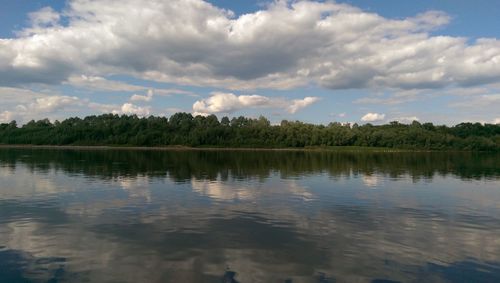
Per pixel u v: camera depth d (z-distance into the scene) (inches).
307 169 3307.1
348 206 1601.9
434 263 931.3
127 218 1331.2
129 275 830.5
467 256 984.3
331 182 2393.0
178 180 2361.0
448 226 1285.7
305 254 976.9
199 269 869.2
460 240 1125.7
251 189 2033.7
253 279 821.2
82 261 909.8
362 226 1264.8
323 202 1685.5
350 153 7052.2
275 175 2758.4
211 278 821.2
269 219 1342.3
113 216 1360.7
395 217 1409.9
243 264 902.4
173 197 1752.0
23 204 1560.0
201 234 1142.3
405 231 1212.5
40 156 4680.1
